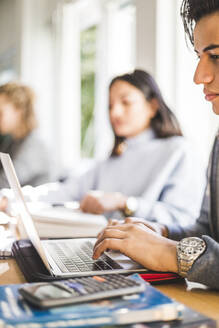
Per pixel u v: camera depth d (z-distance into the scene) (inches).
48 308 17.6
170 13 85.1
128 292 19.4
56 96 139.9
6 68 189.3
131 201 61.1
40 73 155.0
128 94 73.0
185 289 27.4
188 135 82.9
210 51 31.4
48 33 155.7
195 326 18.0
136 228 31.1
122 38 116.5
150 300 18.9
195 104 83.7
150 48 87.0
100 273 27.5
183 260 27.6
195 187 67.9
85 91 130.2
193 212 65.5
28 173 101.2
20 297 19.2
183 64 84.3
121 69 116.0
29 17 155.9
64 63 134.6
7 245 39.1
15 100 107.1
